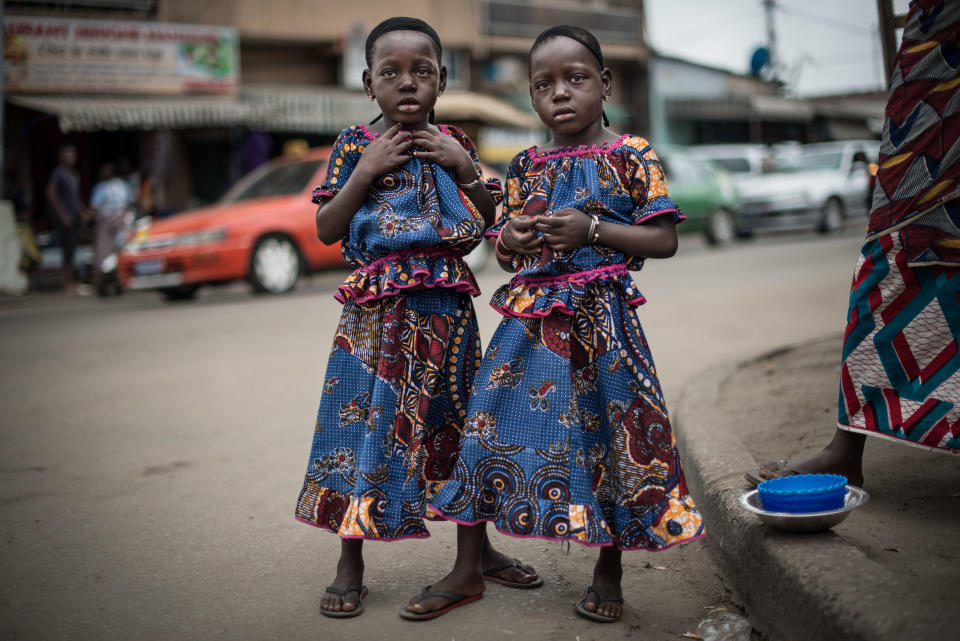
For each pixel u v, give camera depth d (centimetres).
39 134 1578
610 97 254
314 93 1786
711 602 248
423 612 239
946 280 261
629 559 284
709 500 286
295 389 554
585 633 229
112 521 325
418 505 246
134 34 1571
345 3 1891
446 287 255
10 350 741
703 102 2552
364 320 253
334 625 238
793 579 211
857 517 261
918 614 182
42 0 1611
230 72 1650
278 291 1065
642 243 238
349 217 253
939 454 318
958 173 258
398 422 246
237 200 1125
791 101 2812
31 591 264
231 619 243
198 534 311
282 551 295
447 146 252
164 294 1109
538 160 249
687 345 633
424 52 250
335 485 251
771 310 777
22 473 388
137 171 1648
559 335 235
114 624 241
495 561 265
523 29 2170
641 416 235
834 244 1484
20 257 1253
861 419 274
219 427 465
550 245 237
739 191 1698
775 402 420
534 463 232
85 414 501
